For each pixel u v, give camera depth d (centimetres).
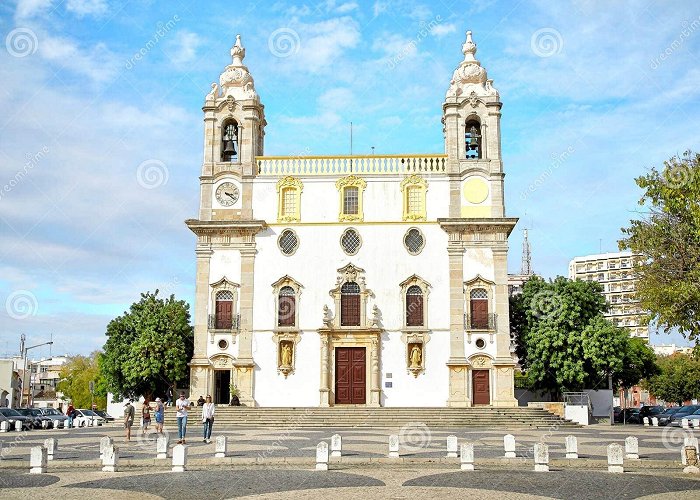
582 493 1817
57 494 1819
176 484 1998
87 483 2028
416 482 2014
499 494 1791
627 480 2058
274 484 1989
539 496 1764
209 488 1917
